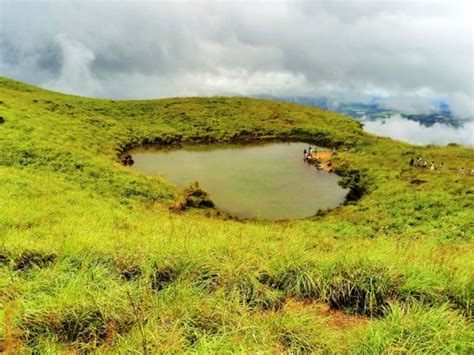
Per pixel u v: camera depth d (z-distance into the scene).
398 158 43.19
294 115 68.62
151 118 62.81
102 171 29.16
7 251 7.62
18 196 18.39
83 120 52.69
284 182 36.47
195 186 29.20
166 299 5.52
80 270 6.52
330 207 29.88
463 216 23.45
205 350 4.16
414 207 26.23
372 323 5.12
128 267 6.96
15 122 34.22
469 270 6.82
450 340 4.57
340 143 54.75
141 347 4.21
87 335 4.94
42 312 4.99
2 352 4.36
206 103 73.69
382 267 6.76
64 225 13.28
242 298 6.10
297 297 6.51
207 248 7.51
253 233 15.83
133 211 22.42
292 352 4.58
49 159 28.48
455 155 44.38
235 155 47.91
